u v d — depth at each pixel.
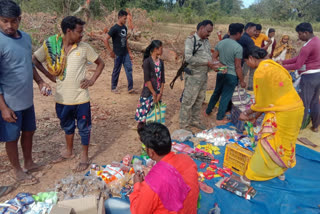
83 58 3.36
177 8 29.64
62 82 3.32
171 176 1.89
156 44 3.82
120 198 2.98
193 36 4.44
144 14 14.50
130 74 6.72
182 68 4.75
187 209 1.99
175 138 4.59
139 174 2.44
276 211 3.08
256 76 3.19
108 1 17.22
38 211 2.63
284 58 7.38
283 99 3.15
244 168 3.64
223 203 3.17
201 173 3.66
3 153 3.91
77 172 3.61
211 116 5.85
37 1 14.27
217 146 4.49
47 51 3.21
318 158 4.21
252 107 3.46
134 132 4.90
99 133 4.78
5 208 2.63
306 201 3.25
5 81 2.85
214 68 4.46
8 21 2.64
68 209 2.49
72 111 3.52
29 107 3.14
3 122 2.96
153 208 1.88
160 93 4.16
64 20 3.09
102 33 11.09
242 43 5.72
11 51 2.77
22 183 3.28
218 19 29.91
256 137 4.46
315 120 5.18
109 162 3.91
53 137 4.49
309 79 4.75
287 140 3.24
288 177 3.71
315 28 30.66
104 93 6.82
